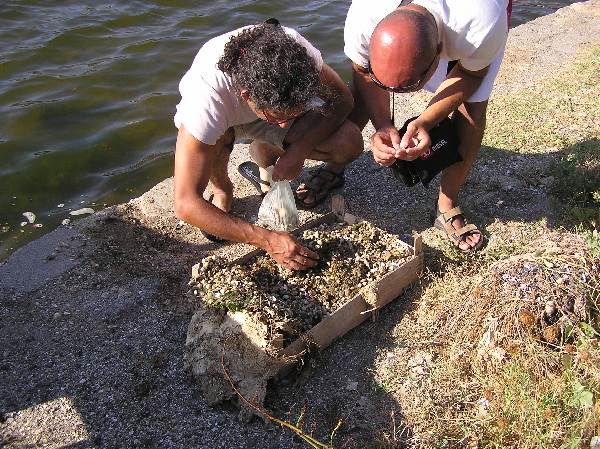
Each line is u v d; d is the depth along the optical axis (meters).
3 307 3.34
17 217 4.25
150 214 4.07
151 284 3.51
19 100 5.48
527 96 5.19
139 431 2.69
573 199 3.88
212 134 2.94
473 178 4.20
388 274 3.13
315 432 2.66
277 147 3.73
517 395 2.53
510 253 3.46
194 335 2.90
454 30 2.81
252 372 2.72
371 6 2.98
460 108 3.29
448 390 2.70
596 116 4.86
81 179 4.63
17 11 7.02
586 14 6.91
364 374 2.90
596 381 2.49
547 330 2.69
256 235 3.06
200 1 7.55
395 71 2.69
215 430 2.69
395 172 3.39
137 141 5.05
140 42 6.50
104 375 2.95
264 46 2.62
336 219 3.67
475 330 2.84
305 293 3.10
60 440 2.64
